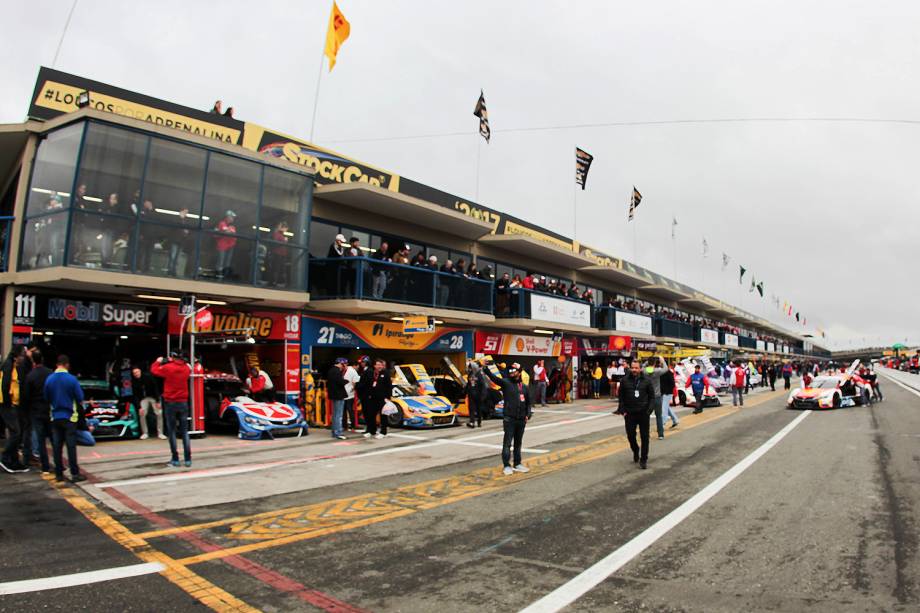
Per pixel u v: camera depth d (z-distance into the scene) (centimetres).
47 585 458
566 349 2986
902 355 12369
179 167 1284
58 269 1097
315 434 1462
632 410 1013
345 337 1789
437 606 430
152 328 1376
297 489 830
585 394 3122
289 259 1519
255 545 571
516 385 981
